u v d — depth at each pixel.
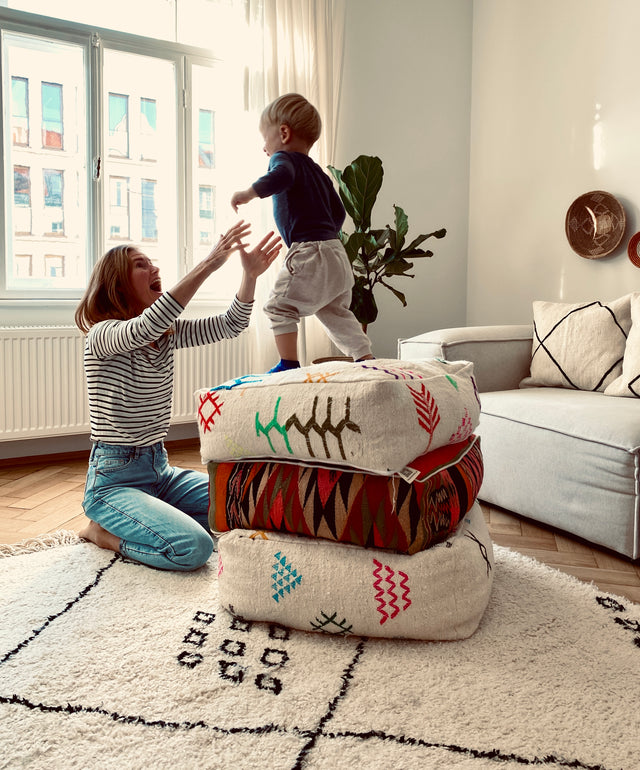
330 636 1.50
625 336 2.72
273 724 1.16
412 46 4.21
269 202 3.71
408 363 1.68
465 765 1.05
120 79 3.69
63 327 3.25
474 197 4.37
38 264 3.57
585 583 1.79
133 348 1.86
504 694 1.25
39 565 1.90
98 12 3.53
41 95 3.47
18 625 1.53
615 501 2.04
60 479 3.01
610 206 3.41
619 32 3.36
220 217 3.95
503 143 4.12
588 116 3.55
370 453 1.41
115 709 1.21
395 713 1.20
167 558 1.83
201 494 2.09
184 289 1.80
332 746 1.10
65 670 1.33
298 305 2.46
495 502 2.54
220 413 1.62
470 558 1.49
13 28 3.20
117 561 1.93
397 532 1.44
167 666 1.36
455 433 1.63
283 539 1.54
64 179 3.57
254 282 2.13
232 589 1.56
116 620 1.55
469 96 4.37
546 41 3.78
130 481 2.03
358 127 4.10
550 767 1.05
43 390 3.21
